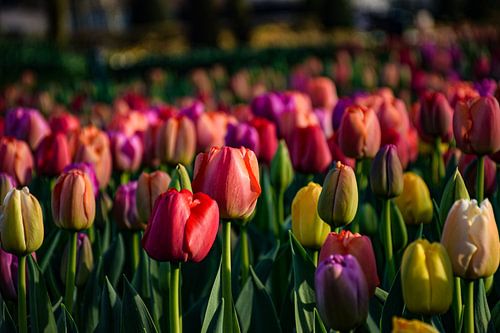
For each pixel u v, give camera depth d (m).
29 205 1.19
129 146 1.68
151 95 4.30
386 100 1.75
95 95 4.27
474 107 1.32
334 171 1.21
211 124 1.73
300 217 1.25
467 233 1.07
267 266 1.36
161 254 1.11
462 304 1.25
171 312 1.15
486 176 1.42
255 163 1.19
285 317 1.30
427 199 1.39
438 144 1.62
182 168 1.25
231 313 1.19
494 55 4.07
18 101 3.33
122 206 1.41
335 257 1.05
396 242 1.38
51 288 1.42
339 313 1.04
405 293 1.06
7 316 1.26
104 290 1.25
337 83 4.34
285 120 1.76
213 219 1.12
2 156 1.58
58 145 1.58
